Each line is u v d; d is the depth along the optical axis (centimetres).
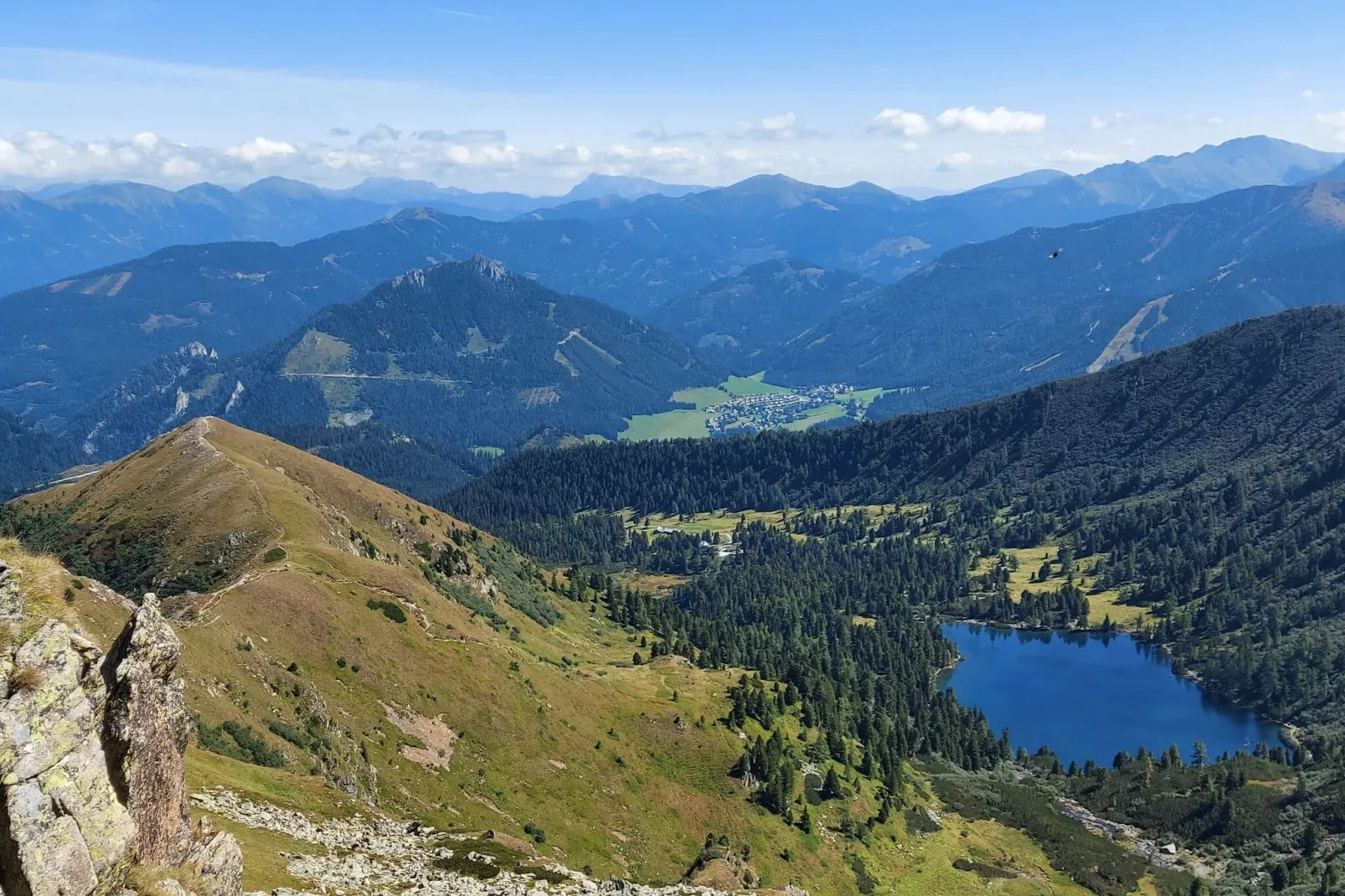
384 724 10900
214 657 9525
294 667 10675
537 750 12675
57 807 2919
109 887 3005
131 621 3438
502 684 13400
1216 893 15825
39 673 3033
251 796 6438
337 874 5394
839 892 13775
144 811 3306
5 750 2856
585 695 15675
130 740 3269
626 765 13988
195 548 15700
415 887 5597
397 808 9650
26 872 2800
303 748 9069
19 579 3266
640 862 11669
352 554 16088
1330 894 15062
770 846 13925
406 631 13088
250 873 4800
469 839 6944
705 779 14900
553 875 6331
